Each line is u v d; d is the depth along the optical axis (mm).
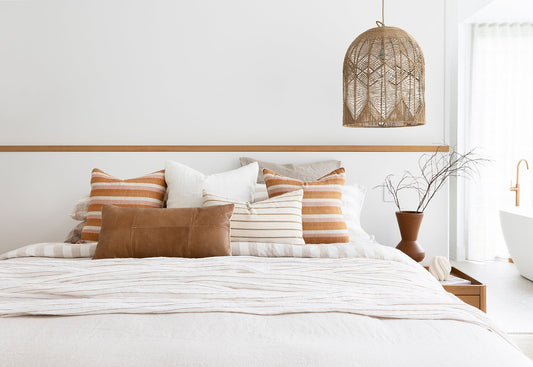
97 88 2889
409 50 2211
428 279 1690
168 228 1892
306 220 2164
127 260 1750
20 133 2889
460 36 4109
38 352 975
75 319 1178
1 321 1166
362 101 2236
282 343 1020
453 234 4340
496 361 946
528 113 4129
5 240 2879
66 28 2873
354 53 2268
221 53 2898
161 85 2896
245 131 2920
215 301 1296
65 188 2863
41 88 2883
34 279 1540
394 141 2920
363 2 2883
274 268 1671
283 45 2902
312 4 2889
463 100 4168
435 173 2889
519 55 4105
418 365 919
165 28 2887
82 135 2896
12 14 2857
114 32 2883
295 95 2912
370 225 2898
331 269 1664
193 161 2873
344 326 1128
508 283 3467
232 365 918
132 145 2893
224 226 1930
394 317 1212
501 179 4148
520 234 3537
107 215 1962
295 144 2924
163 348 986
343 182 2322
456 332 1103
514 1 3484
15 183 2863
